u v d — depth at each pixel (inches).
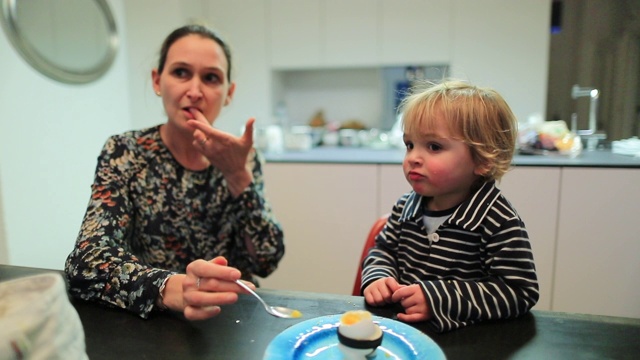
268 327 26.7
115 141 44.1
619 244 81.3
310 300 30.2
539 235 84.3
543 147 92.4
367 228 91.6
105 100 89.1
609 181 80.0
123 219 39.7
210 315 26.8
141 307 28.5
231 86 48.5
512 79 111.5
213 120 44.8
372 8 116.6
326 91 141.4
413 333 24.7
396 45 116.8
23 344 16.7
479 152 33.2
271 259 44.3
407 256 36.9
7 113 68.3
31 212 73.2
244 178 42.6
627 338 25.3
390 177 88.9
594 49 106.3
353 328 21.8
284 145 111.0
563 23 107.7
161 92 44.1
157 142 44.6
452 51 113.8
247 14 123.7
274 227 44.5
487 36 111.1
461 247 33.5
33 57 71.9
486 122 33.1
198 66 42.0
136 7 107.0
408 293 28.4
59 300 18.6
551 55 109.9
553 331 26.3
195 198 44.2
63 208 79.8
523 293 29.3
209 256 45.3
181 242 44.3
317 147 117.9
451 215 34.0
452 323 26.6
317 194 92.9
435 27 113.7
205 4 125.0
